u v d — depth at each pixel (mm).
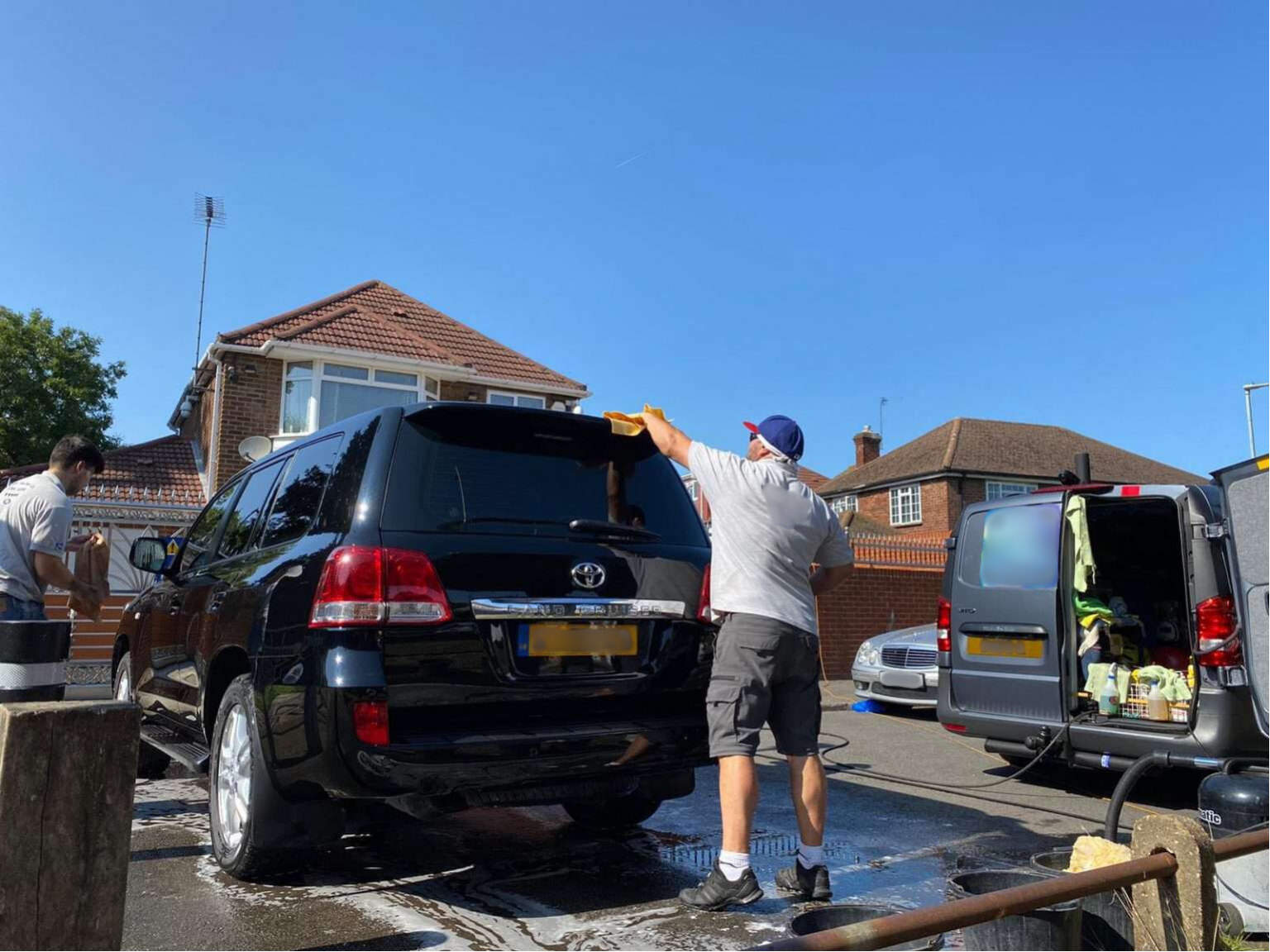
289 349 18625
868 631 14391
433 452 3551
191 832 4488
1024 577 6262
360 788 3084
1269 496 3529
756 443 3891
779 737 3678
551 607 3445
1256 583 3574
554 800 3438
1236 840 2727
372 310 22344
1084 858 3016
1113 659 6148
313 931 3145
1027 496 6395
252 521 4465
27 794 1907
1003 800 5738
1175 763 5293
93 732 1986
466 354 21875
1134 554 7289
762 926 3283
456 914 3355
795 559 3566
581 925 3277
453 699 3242
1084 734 5766
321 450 4016
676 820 4980
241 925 3180
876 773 6578
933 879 3959
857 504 35188
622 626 3633
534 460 3775
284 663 3314
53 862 1924
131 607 6027
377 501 3367
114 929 1976
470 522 3461
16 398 28453
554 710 3480
